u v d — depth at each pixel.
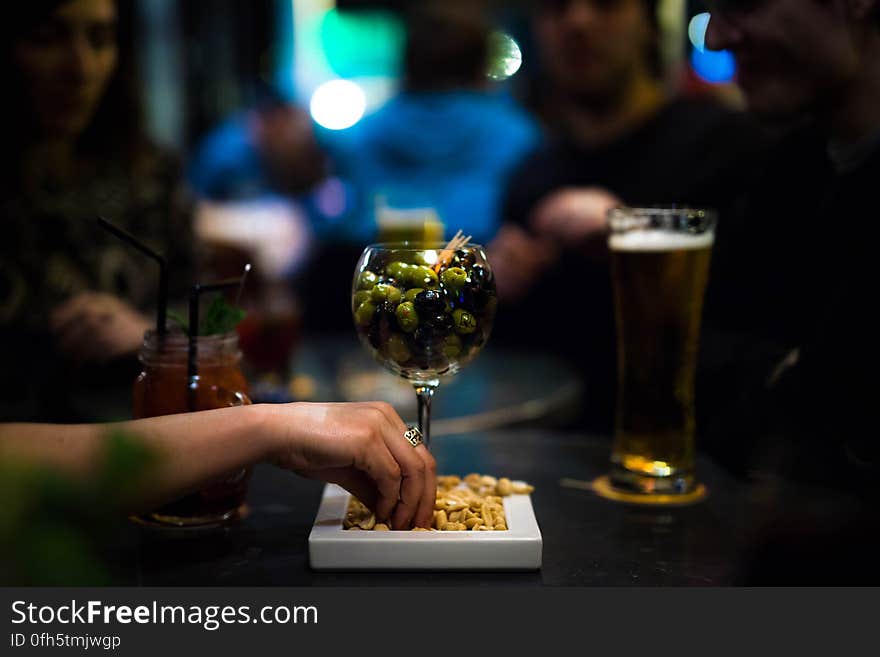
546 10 1.61
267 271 1.65
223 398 0.64
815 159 0.96
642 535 0.64
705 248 0.68
